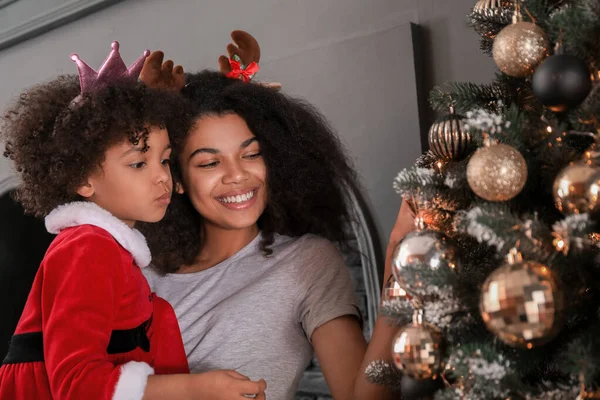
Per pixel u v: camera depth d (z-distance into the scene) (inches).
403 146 76.4
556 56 29.0
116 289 44.2
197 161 55.5
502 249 29.5
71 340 40.7
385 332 44.9
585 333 29.0
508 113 32.2
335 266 56.2
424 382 33.4
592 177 27.9
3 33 123.7
